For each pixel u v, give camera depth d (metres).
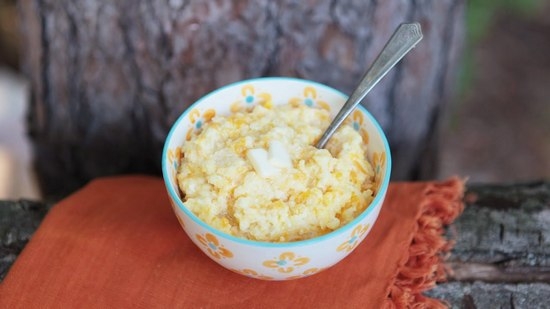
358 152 0.50
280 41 0.64
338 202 0.48
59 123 0.71
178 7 0.61
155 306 0.50
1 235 0.55
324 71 0.66
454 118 1.02
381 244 0.53
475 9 0.96
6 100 0.98
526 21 1.11
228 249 0.46
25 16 0.66
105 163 0.74
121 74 0.67
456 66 0.77
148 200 0.57
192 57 0.64
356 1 0.62
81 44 0.65
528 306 0.51
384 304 0.49
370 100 0.69
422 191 0.56
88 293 0.50
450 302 0.51
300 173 0.48
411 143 0.75
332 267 0.52
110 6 0.63
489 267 0.53
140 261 0.52
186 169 0.50
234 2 0.62
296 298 0.50
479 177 0.98
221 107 0.54
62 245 0.52
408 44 0.50
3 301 0.50
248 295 0.50
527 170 0.99
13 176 0.90
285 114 0.53
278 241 0.47
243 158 0.50
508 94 1.05
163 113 0.68
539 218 0.56
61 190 0.78
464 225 0.55
